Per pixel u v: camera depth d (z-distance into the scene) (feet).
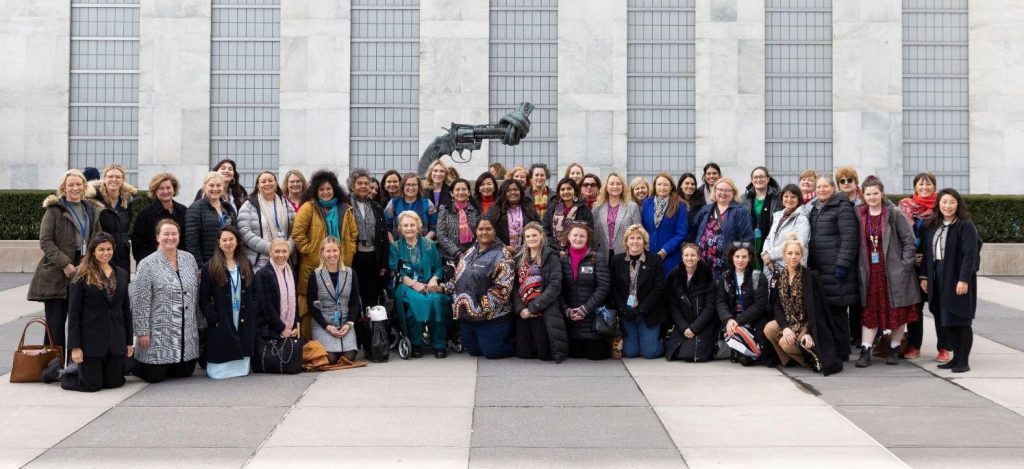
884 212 39.40
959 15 85.81
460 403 32.24
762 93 84.69
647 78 85.92
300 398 33.06
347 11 84.53
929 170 85.92
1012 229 76.74
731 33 84.64
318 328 39.27
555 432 28.40
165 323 35.63
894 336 39.52
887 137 84.53
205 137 84.38
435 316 40.93
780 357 38.91
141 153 84.23
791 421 29.81
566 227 43.47
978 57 84.99
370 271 43.19
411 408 31.50
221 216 40.96
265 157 85.20
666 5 85.87
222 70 85.20
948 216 38.42
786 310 38.47
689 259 40.34
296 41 84.53
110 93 85.46
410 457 25.75
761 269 44.96
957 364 38.11
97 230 38.99
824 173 85.30
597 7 84.94
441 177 45.80
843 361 39.91
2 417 30.19
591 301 40.34
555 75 85.61
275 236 40.88
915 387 35.12
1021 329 48.85
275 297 37.83
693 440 27.53
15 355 35.53
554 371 38.22
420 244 42.29
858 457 25.76
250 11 85.30
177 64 84.28
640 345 41.32
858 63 84.58
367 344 40.63
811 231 40.40
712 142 84.74
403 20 85.56
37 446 26.78
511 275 40.68
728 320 39.52
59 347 36.45
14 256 74.38
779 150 85.71
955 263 37.86
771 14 85.92
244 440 27.48
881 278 39.09
